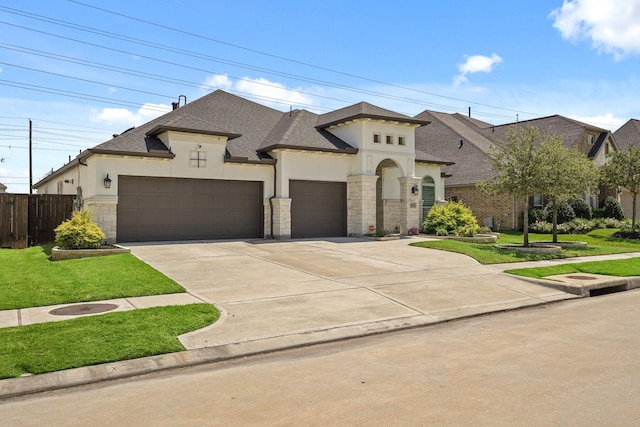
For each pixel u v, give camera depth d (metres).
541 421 4.25
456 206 24.47
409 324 8.40
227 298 9.68
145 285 10.45
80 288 10.02
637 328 8.05
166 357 6.39
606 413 4.42
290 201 20.73
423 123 23.31
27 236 19.03
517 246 19.22
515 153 18.86
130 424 4.39
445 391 5.06
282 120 25.27
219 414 4.58
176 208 19.08
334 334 7.66
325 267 13.62
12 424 4.46
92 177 17.77
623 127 39.69
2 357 6.00
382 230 21.31
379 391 5.11
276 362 6.38
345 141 23.05
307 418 4.43
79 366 5.91
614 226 29.23
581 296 11.50
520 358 6.27
